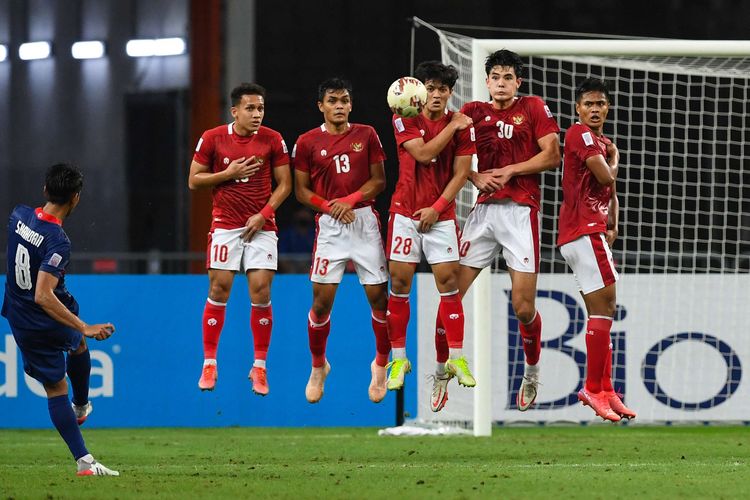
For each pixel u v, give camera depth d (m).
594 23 52.28
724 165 47.03
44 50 52.56
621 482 21.03
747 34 52.28
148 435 33.12
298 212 45.84
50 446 30.00
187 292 35.25
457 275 25.55
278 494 19.45
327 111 25.80
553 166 25.25
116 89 51.94
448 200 25.03
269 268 26.28
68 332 21.92
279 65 51.84
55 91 52.47
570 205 25.38
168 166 51.31
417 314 34.88
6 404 34.81
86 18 52.22
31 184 52.38
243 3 51.28
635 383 34.84
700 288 35.06
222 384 35.00
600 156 24.78
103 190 51.47
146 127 51.59
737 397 35.03
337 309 35.06
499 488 20.17
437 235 25.30
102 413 35.00
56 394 22.22
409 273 25.58
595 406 25.66
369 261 26.20
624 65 34.53
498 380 34.84
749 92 47.53
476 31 52.06
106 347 35.06
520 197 25.45
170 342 35.16
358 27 52.06
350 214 25.73
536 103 25.50
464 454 27.20
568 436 32.59
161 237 50.84
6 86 52.91
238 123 25.86
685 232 45.84
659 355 34.91
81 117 52.09
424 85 24.97
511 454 27.14
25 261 21.48
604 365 25.61
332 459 26.36
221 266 26.08
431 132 25.25
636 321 34.88
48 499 19.03
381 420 35.03
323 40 51.97
